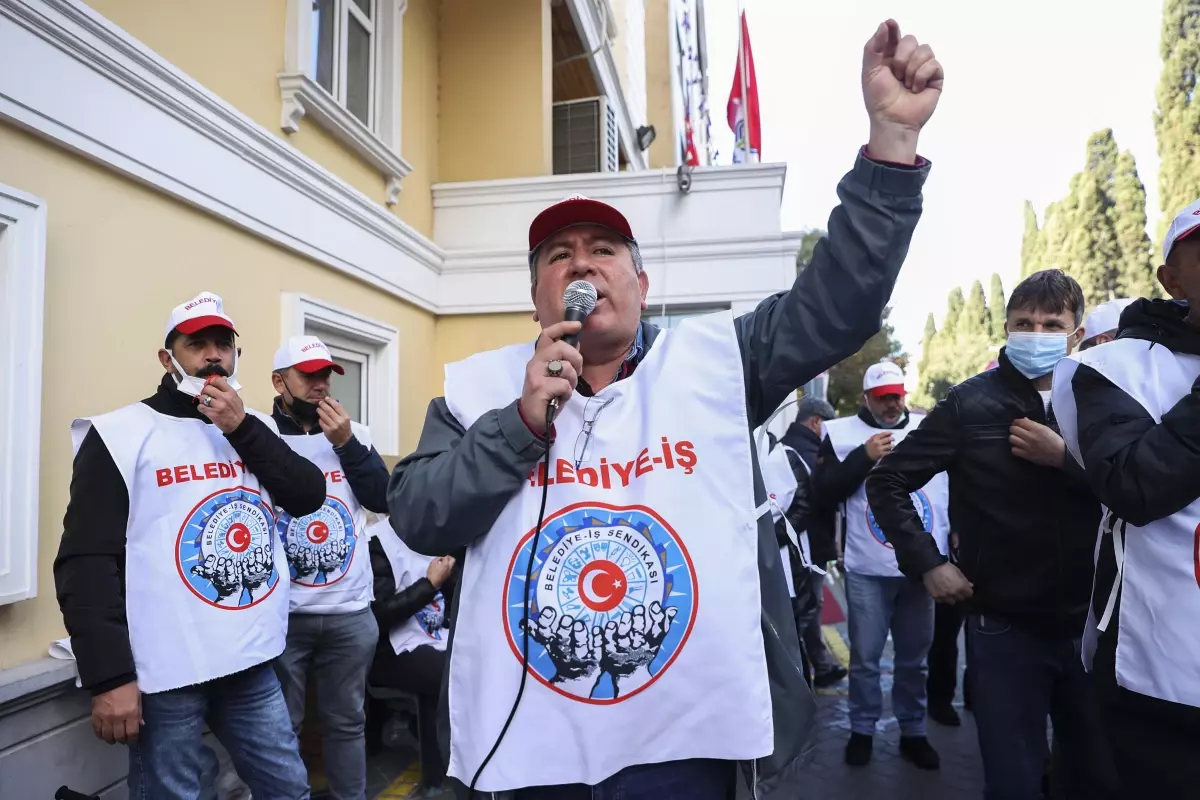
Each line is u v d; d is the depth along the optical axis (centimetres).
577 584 124
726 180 581
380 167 497
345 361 479
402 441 528
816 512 395
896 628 356
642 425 130
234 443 218
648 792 123
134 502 199
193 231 317
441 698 134
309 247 404
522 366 143
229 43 344
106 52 262
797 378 134
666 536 124
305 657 272
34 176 240
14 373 223
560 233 144
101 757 245
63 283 251
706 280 575
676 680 122
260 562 219
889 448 350
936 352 5603
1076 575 208
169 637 197
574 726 121
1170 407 158
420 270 554
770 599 130
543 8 630
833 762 356
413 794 322
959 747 373
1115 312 321
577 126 808
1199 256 152
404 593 322
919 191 122
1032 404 220
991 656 216
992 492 217
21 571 224
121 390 276
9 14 225
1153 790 155
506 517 127
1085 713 206
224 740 220
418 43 589
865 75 124
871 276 122
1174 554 151
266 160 362
